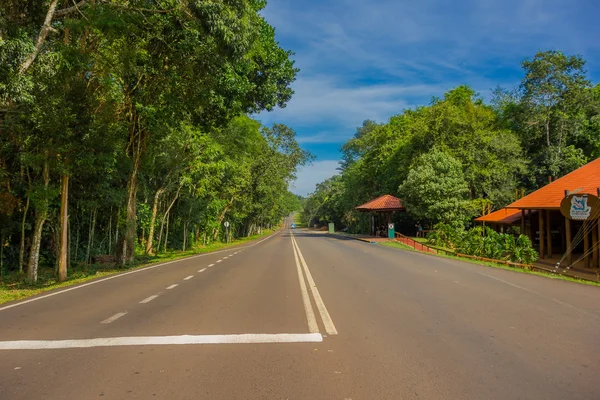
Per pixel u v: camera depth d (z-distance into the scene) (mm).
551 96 39281
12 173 15922
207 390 4113
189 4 12164
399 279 11820
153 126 17578
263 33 17750
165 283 11602
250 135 42750
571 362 4836
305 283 11227
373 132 57531
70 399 3912
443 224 30391
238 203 53000
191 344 5602
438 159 35906
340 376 4469
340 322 6785
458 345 5523
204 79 14422
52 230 19531
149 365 4809
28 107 12711
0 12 11039
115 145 17062
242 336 5969
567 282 11164
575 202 17188
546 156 37531
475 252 21328
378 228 46656
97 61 14500
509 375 4461
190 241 38344
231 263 17672
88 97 14555
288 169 56969
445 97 50000
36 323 6879
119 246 20297
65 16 13000
